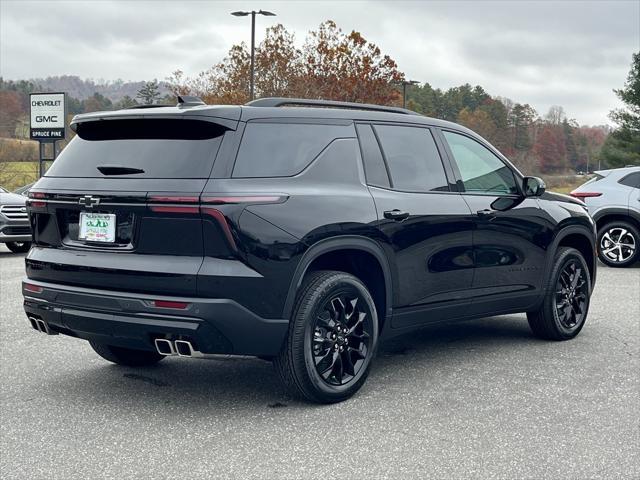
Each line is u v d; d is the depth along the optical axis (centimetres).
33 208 480
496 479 350
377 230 480
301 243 436
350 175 481
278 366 451
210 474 356
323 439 404
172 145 436
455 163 558
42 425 429
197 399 478
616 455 381
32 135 2581
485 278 567
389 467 364
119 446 395
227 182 419
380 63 4038
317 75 3984
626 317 760
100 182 444
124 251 434
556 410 454
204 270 412
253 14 3459
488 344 633
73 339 653
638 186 1229
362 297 475
